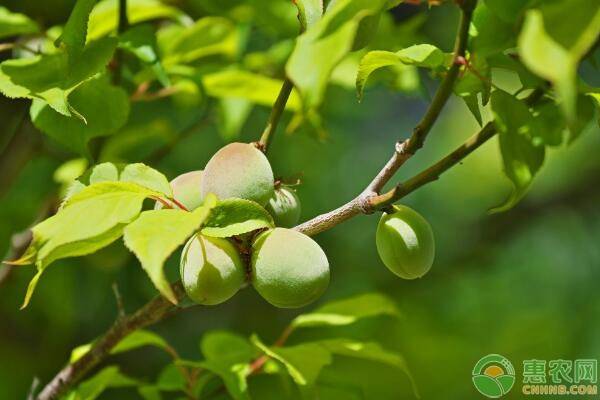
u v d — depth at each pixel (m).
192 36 1.04
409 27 1.07
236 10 1.08
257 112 1.30
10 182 1.11
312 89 0.75
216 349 0.97
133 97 1.02
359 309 0.97
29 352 1.22
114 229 0.83
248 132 1.30
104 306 1.21
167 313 0.89
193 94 1.08
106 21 1.01
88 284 1.16
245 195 0.84
